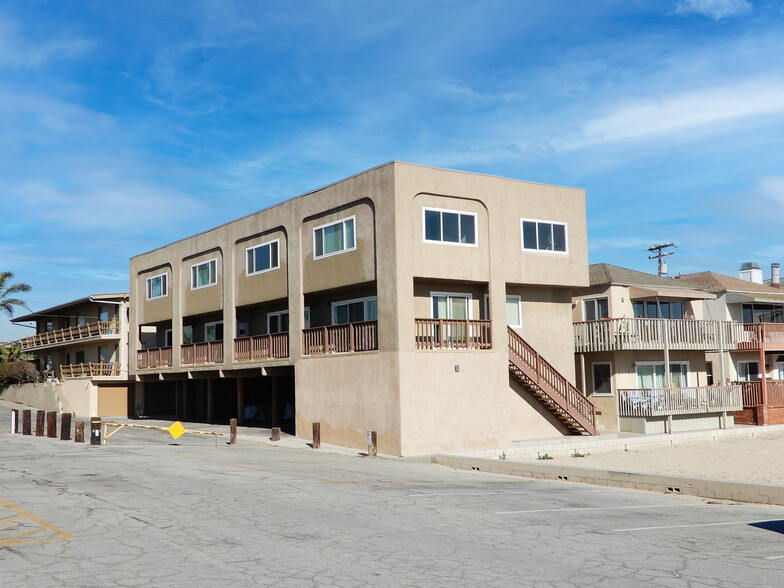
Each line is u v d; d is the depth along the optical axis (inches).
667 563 384.8
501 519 510.3
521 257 1132.5
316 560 378.3
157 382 1891.0
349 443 1053.8
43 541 419.2
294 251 1197.1
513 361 1098.1
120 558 381.7
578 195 1205.7
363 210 1067.3
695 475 845.2
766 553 411.5
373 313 1123.9
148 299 1672.0
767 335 1486.2
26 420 1236.5
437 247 1037.8
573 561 385.7
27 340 2445.9
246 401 1582.2
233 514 503.2
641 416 1251.2
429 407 996.6
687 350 1419.8
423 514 521.7
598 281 1381.6
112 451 937.5
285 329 1342.3
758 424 1432.1
